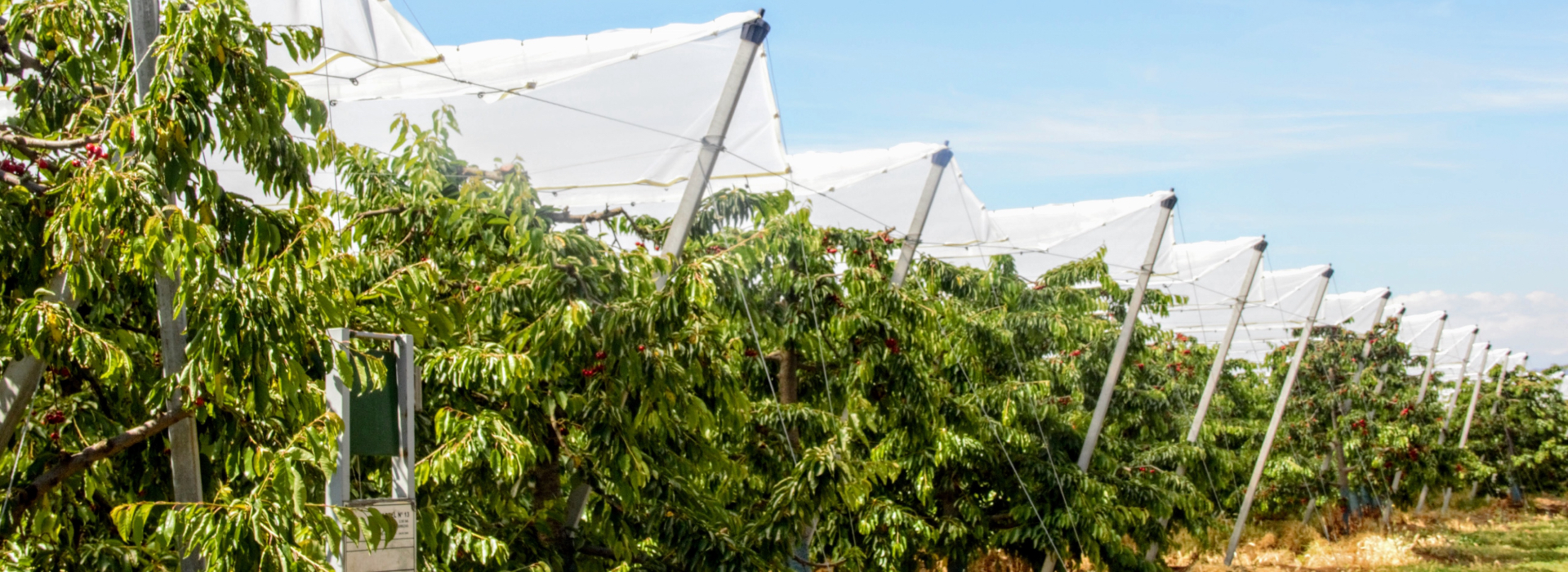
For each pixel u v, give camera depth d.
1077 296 19.02
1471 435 40.84
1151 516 18.14
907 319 12.02
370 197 7.89
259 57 4.64
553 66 7.46
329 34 6.59
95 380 6.17
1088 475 16.80
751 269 10.23
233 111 4.58
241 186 8.08
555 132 8.43
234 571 4.56
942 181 13.54
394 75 7.14
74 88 5.28
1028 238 16.59
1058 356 19.12
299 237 4.98
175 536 5.47
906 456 13.38
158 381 5.50
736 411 9.05
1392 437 28.19
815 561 12.70
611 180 9.41
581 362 8.13
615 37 7.54
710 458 9.43
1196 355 27.52
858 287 11.56
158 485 6.34
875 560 13.00
